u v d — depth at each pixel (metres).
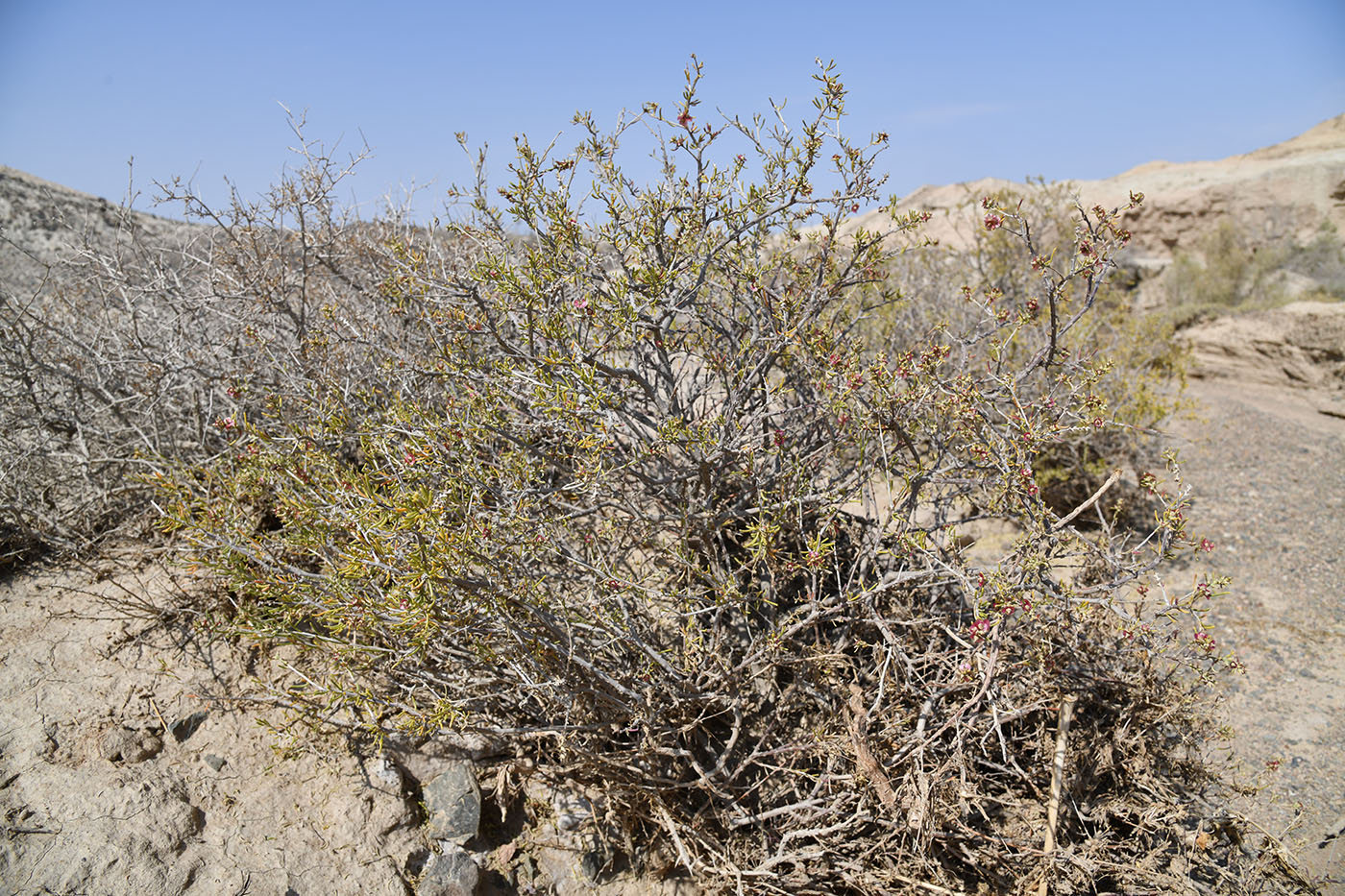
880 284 3.76
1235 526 5.75
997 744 2.96
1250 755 3.60
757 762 2.82
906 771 2.68
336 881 2.50
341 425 3.08
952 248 6.98
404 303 3.32
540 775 2.84
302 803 2.64
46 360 3.72
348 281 4.08
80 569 3.42
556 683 2.46
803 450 3.28
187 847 2.46
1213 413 8.41
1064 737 2.88
